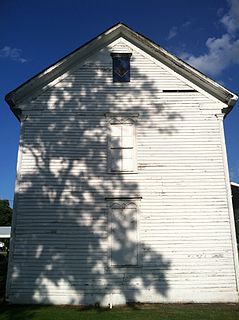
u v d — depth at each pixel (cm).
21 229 1362
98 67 1581
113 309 1207
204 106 1535
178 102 1539
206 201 1413
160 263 1340
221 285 1323
